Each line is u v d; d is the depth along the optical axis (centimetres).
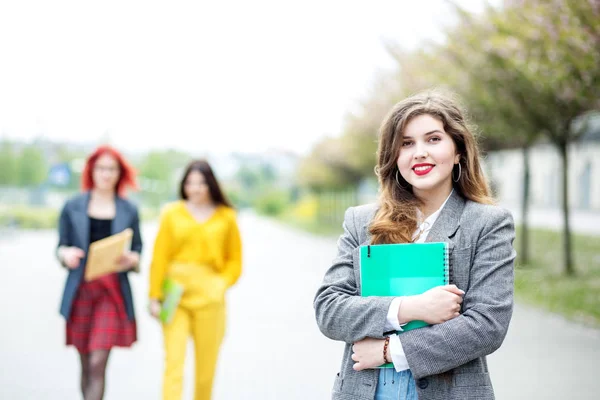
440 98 250
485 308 224
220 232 525
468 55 1291
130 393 638
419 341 224
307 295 1332
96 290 509
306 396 634
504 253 232
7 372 707
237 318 1068
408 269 234
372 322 229
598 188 2609
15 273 1709
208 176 527
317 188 5316
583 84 1025
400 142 247
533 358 772
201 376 522
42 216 4669
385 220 245
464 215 241
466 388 228
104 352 500
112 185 532
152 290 518
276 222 6550
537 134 1472
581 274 1535
